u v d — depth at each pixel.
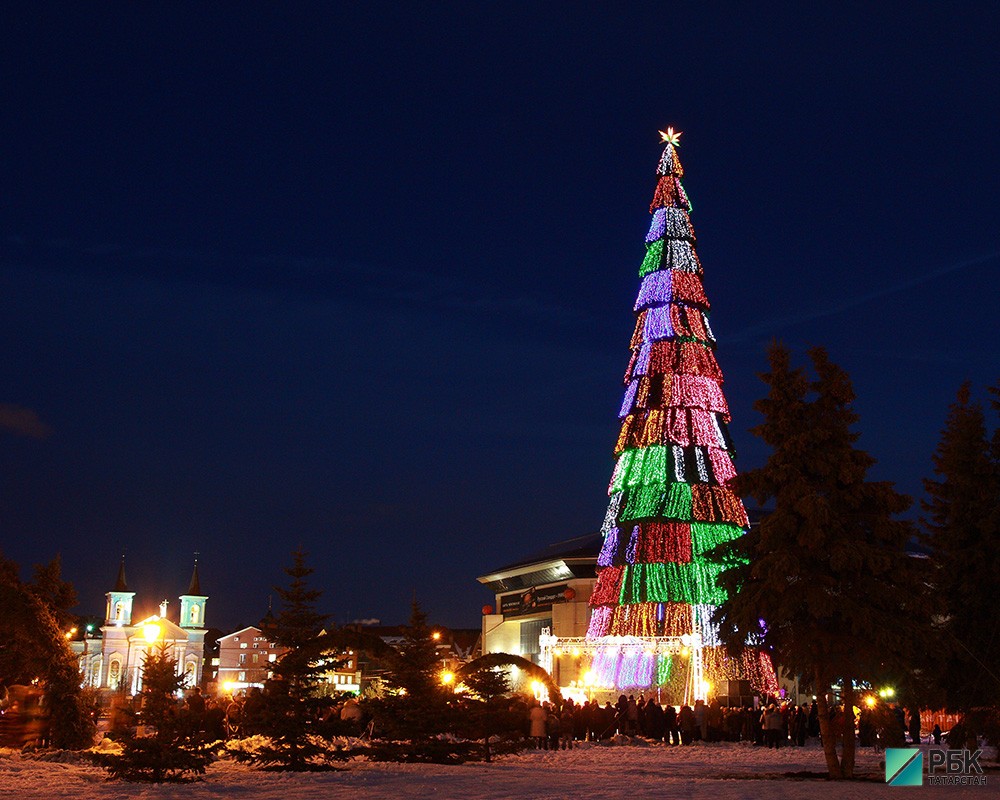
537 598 89.25
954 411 32.28
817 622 26.81
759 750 37.12
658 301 62.56
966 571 30.84
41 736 29.22
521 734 35.72
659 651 56.31
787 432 27.77
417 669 29.00
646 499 59.56
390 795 20.58
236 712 34.22
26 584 32.75
